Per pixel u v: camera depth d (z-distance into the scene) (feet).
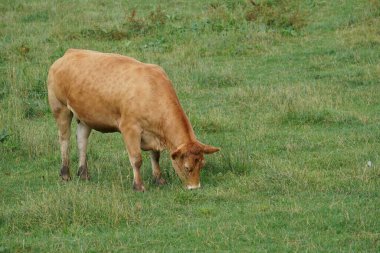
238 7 139.85
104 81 67.36
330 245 52.60
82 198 60.59
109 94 66.85
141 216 59.72
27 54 118.93
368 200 60.85
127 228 57.47
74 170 74.74
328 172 68.33
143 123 65.77
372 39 114.93
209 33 127.34
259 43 118.32
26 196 65.21
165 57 115.34
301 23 125.90
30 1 155.53
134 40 126.21
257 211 59.72
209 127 83.92
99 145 81.71
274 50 115.34
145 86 65.67
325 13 132.26
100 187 66.80
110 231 57.00
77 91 68.85
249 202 62.23
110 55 69.46
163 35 127.34
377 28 120.16
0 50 121.29
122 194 64.59
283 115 85.81
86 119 69.31
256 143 78.48
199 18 135.74
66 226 57.72
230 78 102.32
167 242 54.39
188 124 65.57
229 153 73.00
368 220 56.03
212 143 78.33
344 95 93.35
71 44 125.18
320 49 113.70
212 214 59.82
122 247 53.62
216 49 117.80
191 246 53.57
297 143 77.36
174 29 129.08
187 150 63.67
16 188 69.41
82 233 56.54
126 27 132.26
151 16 135.03
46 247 54.13
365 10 128.98
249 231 55.72
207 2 148.46
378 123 82.69
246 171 69.97
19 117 90.84
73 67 69.72
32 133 83.15
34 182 71.20
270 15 130.00
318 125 83.87
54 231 57.31
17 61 116.16
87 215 58.49
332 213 58.18
